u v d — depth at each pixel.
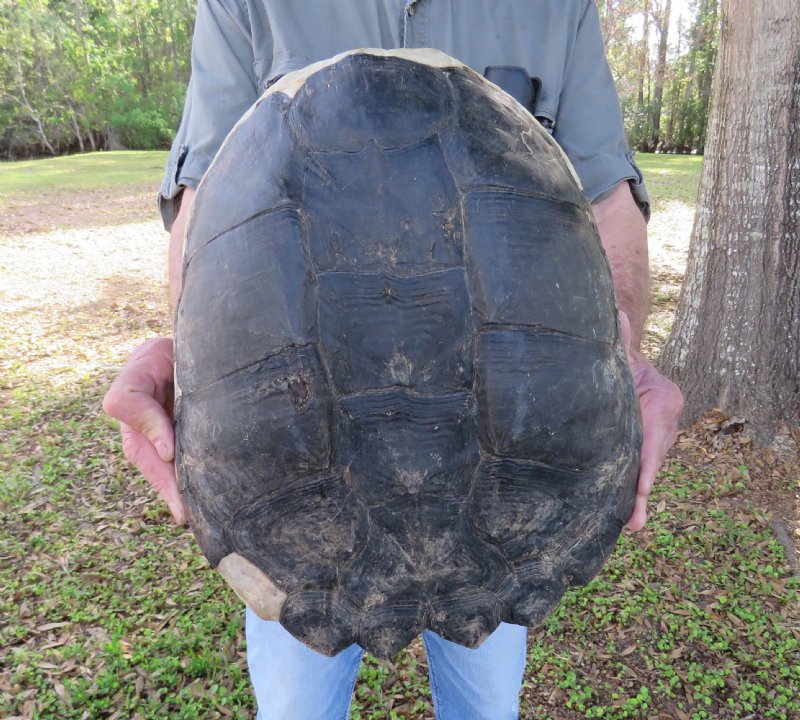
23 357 7.31
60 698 3.12
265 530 1.28
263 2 1.78
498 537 1.29
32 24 33.81
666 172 20.36
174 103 37.78
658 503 4.41
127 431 1.50
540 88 1.84
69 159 29.27
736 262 4.88
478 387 1.24
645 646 3.39
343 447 1.23
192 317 1.32
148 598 3.79
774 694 3.11
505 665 1.82
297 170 1.27
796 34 4.38
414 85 1.29
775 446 4.78
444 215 1.25
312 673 1.72
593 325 1.32
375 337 1.22
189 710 3.04
